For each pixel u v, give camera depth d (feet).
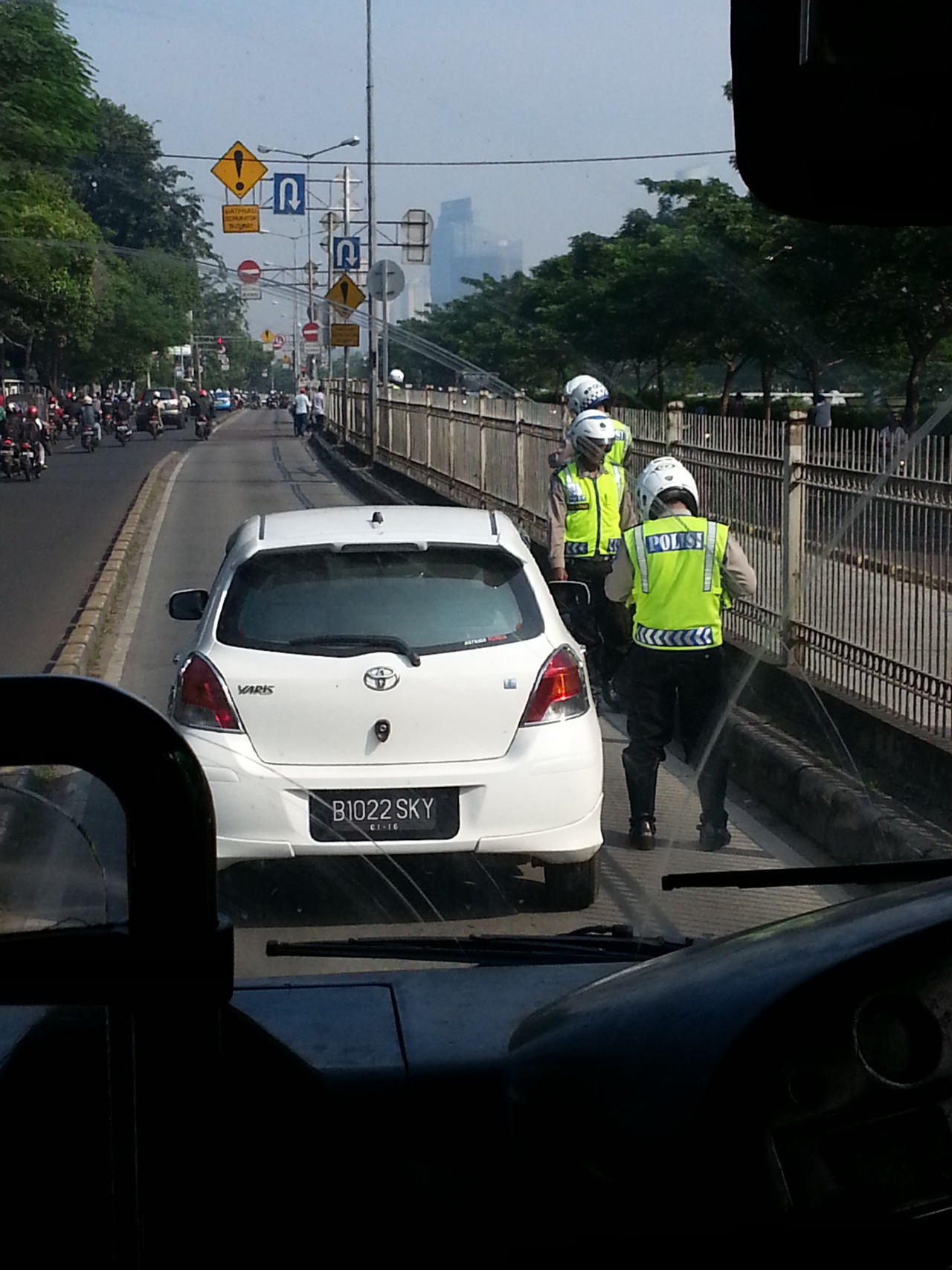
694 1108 5.29
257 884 16.16
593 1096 5.73
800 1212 5.08
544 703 16.88
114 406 160.45
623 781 23.90
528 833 16.58
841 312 26.71
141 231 137.49
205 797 4.01
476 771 16.52
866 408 30.07
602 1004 6.46
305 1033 7.13
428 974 7.98
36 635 38.73
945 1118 5.32
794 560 26.37
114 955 3.88
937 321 26.21
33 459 105.50
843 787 20.56
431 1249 4.82
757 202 4.54
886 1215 5.09
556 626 17.60
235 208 94.68
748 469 29.32
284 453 140.77
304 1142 4.70
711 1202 5.11
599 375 63.46
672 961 6.93
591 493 29.45
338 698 16.44
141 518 73.77
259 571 17.37
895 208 4.56
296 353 191.21
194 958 3.90
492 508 57.93
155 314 135.95
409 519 18.62
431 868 16.43
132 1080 3.94
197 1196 4.00
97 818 4.44
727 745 23.48
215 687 16.58
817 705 24.35
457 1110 6.46
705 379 55.42
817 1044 5.34
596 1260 5.26
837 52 4.22
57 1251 4.40
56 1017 4.70
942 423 21.42
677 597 20.04
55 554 59.11
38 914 4.56
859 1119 5.27
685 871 18.94
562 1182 5.63
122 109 135.85
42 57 119.85
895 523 22.58
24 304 127.13
